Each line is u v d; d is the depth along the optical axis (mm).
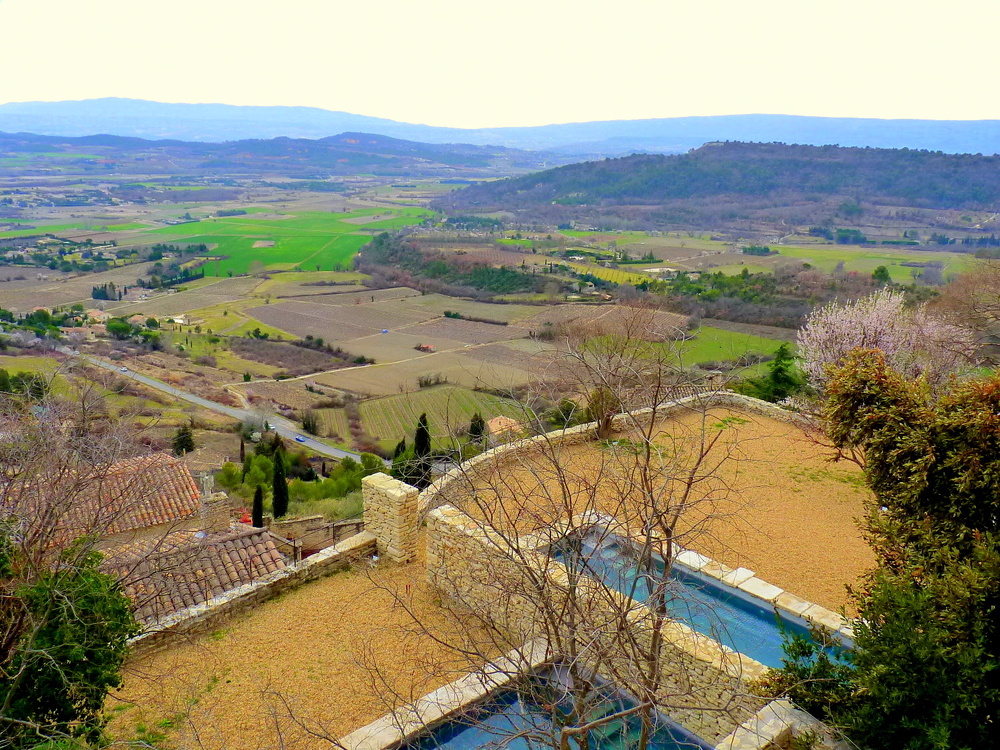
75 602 6543
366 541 11883
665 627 8133
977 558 6801
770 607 9625
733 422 17859
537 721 7219
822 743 6281
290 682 8852
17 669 6387
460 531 9797
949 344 20016
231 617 10273
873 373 9352
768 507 13445
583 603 7184
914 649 5863
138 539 13375
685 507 7004
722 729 7492
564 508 7414
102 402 11445
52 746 5793
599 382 9344
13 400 9359
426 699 7910
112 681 6992
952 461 7969
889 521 8492
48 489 7652
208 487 18375
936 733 5555
